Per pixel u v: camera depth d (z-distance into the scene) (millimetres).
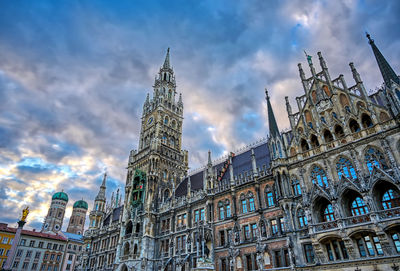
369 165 32062
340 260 30500
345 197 32844
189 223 51656
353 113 35719
